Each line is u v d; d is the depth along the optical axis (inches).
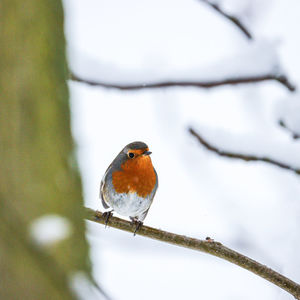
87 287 209.5
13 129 243.3
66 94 312.2
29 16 280.7
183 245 385.1
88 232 260.8
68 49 352.5
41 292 188.9
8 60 261.3
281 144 396.8
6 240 186.9
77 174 280.7
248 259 370.9
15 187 223.8
